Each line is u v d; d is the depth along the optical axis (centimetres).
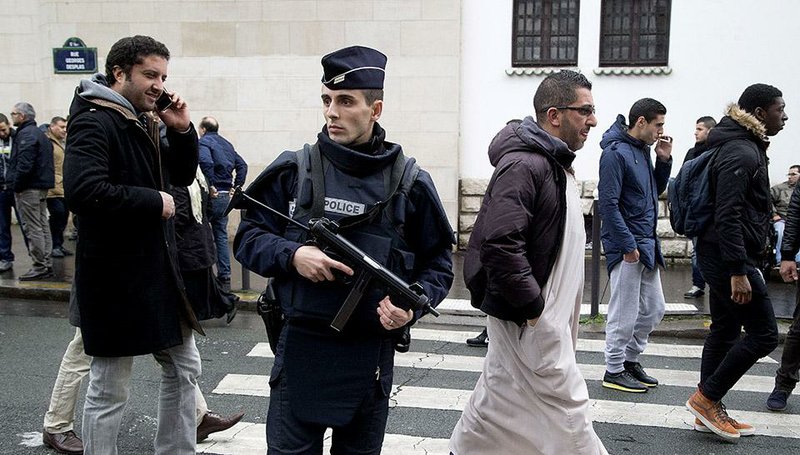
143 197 300
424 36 993
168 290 318
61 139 946
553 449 299
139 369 545
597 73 984
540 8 998
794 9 944
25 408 471
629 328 513
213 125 834
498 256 285
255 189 263
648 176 504
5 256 891
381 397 259
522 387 302
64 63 1075
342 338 251
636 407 491
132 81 313
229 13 1035
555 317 295
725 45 961
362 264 242
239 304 754
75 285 329
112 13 1059
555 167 294
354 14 1006
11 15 1115
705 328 678
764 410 493
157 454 338
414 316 250
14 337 642
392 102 1008
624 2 980
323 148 256
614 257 507
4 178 877
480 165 1023
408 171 260
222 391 514
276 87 1039
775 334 422
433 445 426
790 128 955
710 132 431
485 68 1009
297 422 252
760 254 424
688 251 970
